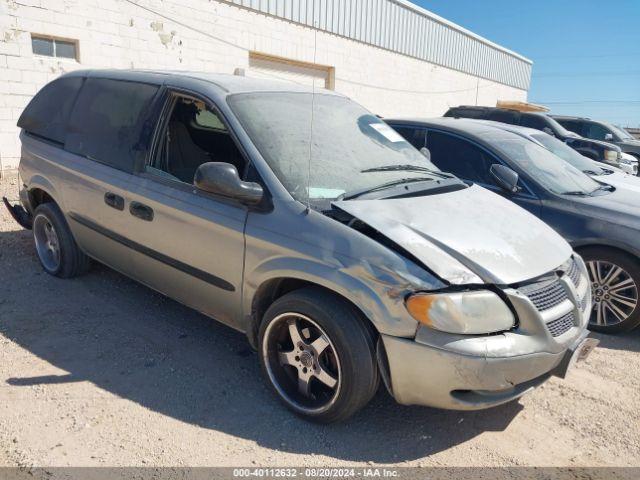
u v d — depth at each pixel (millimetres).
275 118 3670
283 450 2891
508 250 3072
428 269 2791
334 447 2943
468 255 2914
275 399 3324
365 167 3658
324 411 3016
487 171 5359
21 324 4043
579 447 3086
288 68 14016
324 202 3188
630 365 4082
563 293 3152
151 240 3779
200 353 3814
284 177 3273
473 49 23047
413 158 4121
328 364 3064
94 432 2920
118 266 4289
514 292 2850
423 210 3242
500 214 3510
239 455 2828
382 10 16766
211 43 11617
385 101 17891
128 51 10148
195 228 3465
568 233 4680
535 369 2875
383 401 3404
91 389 3307
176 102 3881
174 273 3723
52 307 4352
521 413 3381
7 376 3369
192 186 3559
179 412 3148
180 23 10930
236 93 3723
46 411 3064
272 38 13047
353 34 15695
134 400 3230
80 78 4754
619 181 6070
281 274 3066
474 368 2701
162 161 3846
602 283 4609
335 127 3918
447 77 21516
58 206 4672
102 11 9648
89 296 4598
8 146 8812
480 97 24625
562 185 5121
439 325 2697
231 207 3316
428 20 19281
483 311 2766
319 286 3064
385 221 3012
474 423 3248
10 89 8664
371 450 2943
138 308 4434
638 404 3543
